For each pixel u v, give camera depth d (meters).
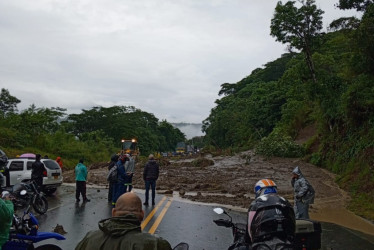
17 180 15.29
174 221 10.32
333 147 25.34
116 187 12.29
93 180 22.23
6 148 30.64
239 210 12.66
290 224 3.98
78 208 12.23
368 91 21.00
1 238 4.53
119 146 87.81
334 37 47.22
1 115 37.69
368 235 9.37
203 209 12.57
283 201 4.11
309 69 26.31
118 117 97.25
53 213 11.20
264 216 3.98
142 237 2.42
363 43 19.73
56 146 38.53
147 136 106.44
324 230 9.89
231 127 80.00
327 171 24.08
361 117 21.53
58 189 18.41
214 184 19.61
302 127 40.97
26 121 37.38
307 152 32.41
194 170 27.19
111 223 2.47
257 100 72.38
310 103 40.81
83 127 92.38
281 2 25.77
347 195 16.06
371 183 15.59
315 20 25.20
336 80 24.83
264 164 28.97
